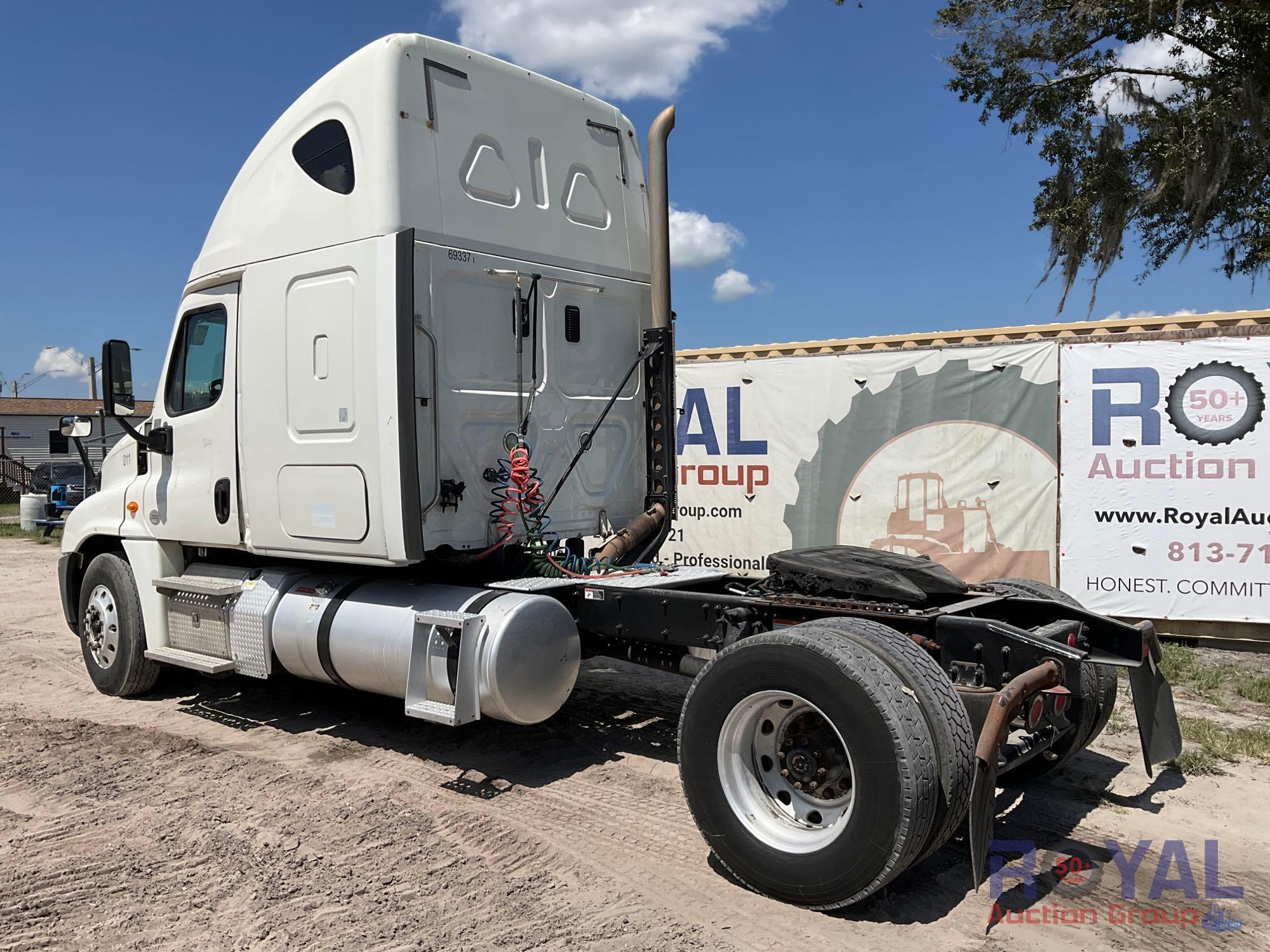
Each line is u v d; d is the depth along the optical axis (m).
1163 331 7.77
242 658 5.55
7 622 9.80
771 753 3.67
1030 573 8.27
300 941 3.18
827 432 9.23
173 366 6.16
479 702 4.41
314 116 5.09
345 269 4.88
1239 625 7.55
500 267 5.14
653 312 5.96
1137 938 3.24
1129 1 17.33
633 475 6.08
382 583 5.16
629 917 3.36
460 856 3.87
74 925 3.30
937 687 3.36
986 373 8.46
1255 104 15.72
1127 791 4.62
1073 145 17.98
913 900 3.50
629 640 4.95
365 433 4.80
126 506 6.48
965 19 18.88
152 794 4.59
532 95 5.44
